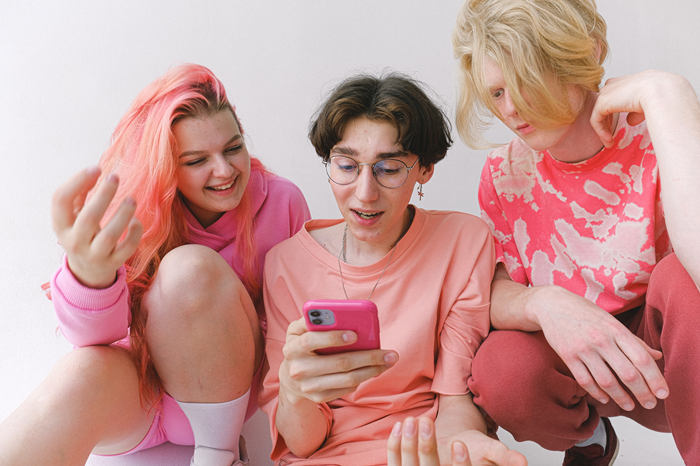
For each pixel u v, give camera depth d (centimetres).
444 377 141
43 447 119
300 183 227
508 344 134
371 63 242
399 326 142
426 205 223
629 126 143
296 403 128
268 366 155
